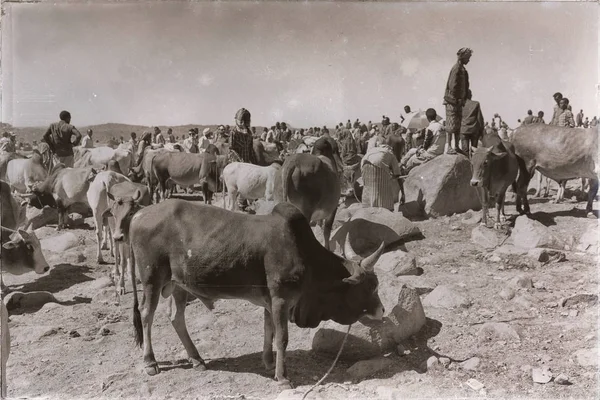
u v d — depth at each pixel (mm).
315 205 7641
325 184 7652
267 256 4957
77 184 10781
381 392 4965
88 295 7832
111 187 8281
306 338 6090
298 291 5020
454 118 10109
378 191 10352
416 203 10398
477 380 5133
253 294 5094
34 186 10836
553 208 10383
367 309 5277
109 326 6641
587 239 8438
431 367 5355
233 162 9727
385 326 5648
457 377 5207
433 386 5074
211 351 5879
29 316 7051
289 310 5230
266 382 5227
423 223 9875
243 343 6066
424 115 11453
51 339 6320
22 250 7363
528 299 6684
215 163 11508
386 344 5648
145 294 5238
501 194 9195
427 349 5719
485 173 8773
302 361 5605
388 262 7867
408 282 7391
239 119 9164
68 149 10656
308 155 7688
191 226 5082
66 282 8414
